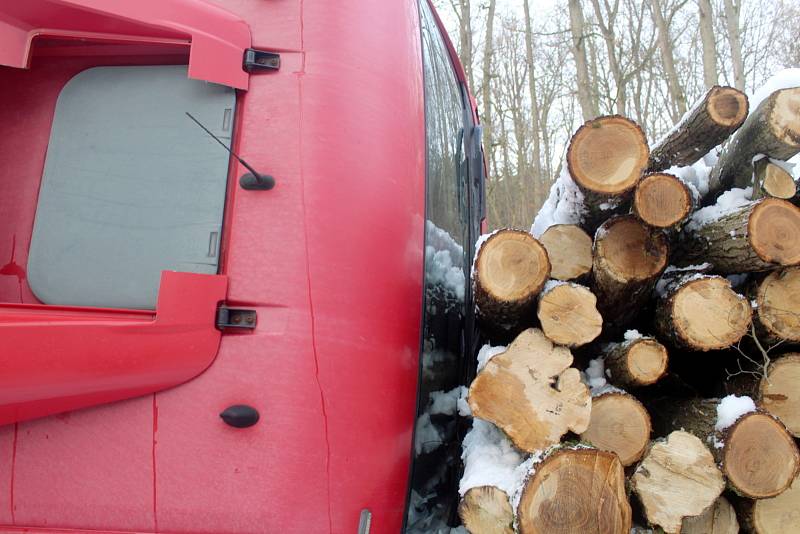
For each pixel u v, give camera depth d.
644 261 2.44
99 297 1.74
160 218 1.78
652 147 3.27
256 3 1.94
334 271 1.72
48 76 1.97
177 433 1.58
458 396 2.47
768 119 2.47
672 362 2.83
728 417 2.20
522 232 2.28
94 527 1.55
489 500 1.94
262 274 1.68
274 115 1.81
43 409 1.50
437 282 2.30
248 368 1.62
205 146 1.82
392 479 1.79
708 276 2.42
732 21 12.70
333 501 1.62
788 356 2.49
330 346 1.67
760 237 2.32
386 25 2.12
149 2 1.77
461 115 3.56
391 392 1.81
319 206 1.74
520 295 2.21
